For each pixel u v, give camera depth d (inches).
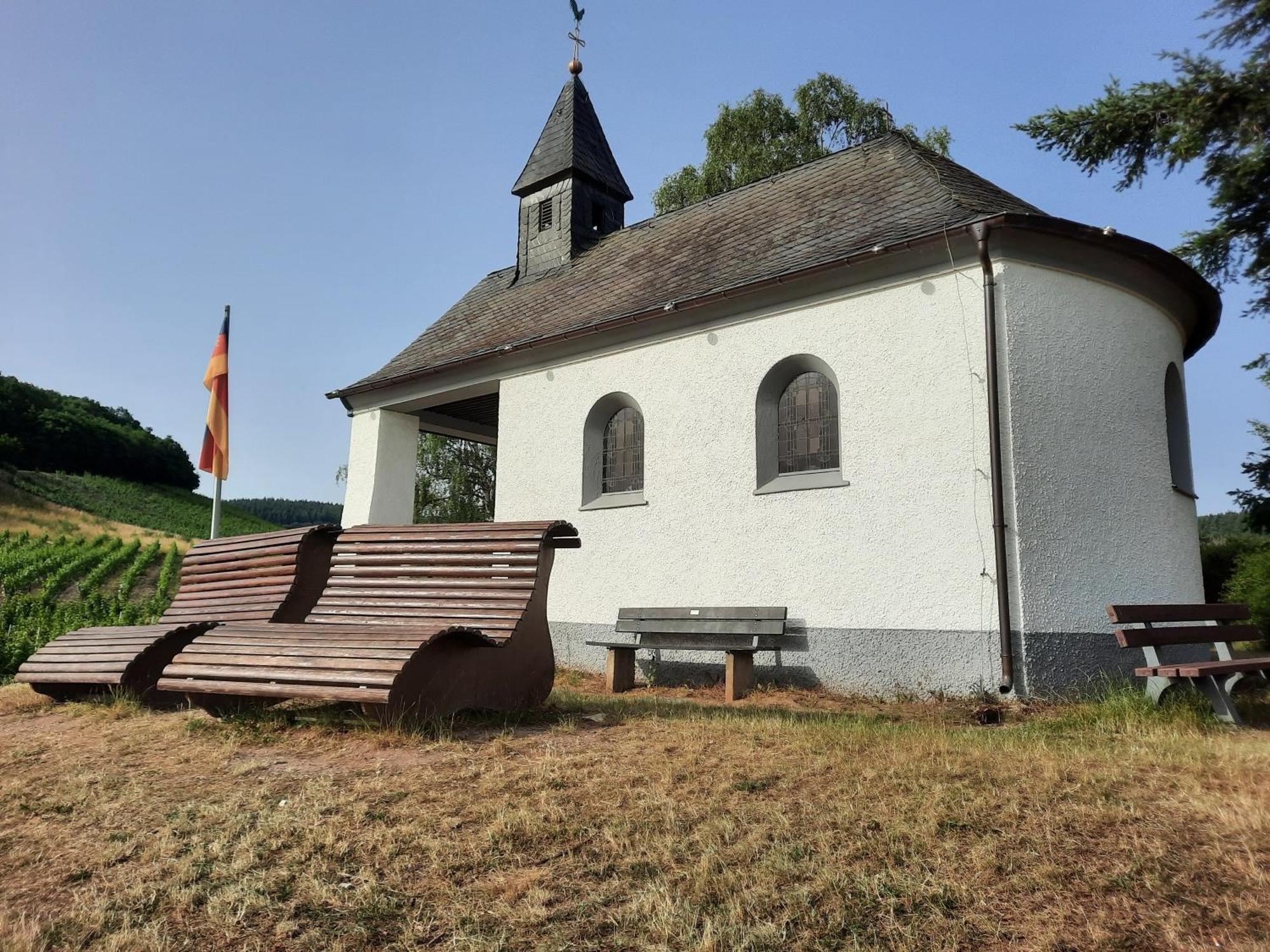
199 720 235.3
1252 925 127.0
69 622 715.4
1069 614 323.3
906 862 145.9
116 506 2751.0
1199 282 390.3
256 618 283.3
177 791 179.0
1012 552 319.3
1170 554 367.2
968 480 332.2
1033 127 528.4
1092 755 209.6
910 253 354.0
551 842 152.9
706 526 408.8
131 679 271.3
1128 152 522.0
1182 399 416.5
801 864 144.4
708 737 224.5
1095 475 343.6
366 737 214.5
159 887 136.1
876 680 345.4
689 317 428.1
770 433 400.8
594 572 451.5
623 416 471.5
